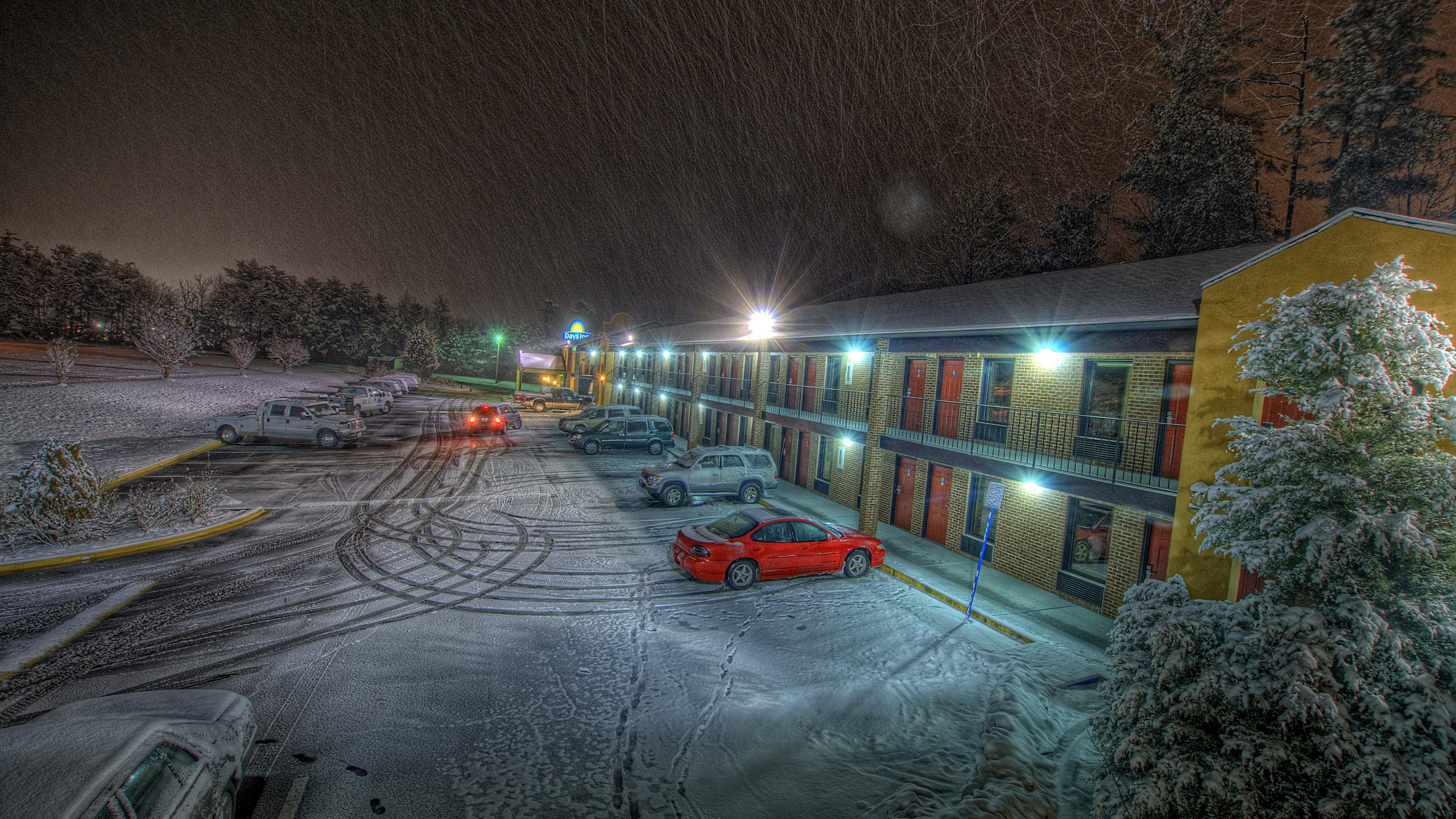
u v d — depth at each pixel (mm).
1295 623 4797
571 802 5781
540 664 8570
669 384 36375
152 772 4324
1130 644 5859
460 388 73312
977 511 14062
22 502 12500
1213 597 8266
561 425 33156
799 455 21703
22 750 4117
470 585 11484
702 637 9633
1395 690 4613
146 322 46219
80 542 12742
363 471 21719
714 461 18516
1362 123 22609
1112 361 11297
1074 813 5578
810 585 12102
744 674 8484
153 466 20438
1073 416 11930
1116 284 12477
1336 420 5363
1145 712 5254
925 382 16016
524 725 7059
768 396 24391
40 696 7355
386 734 6758
